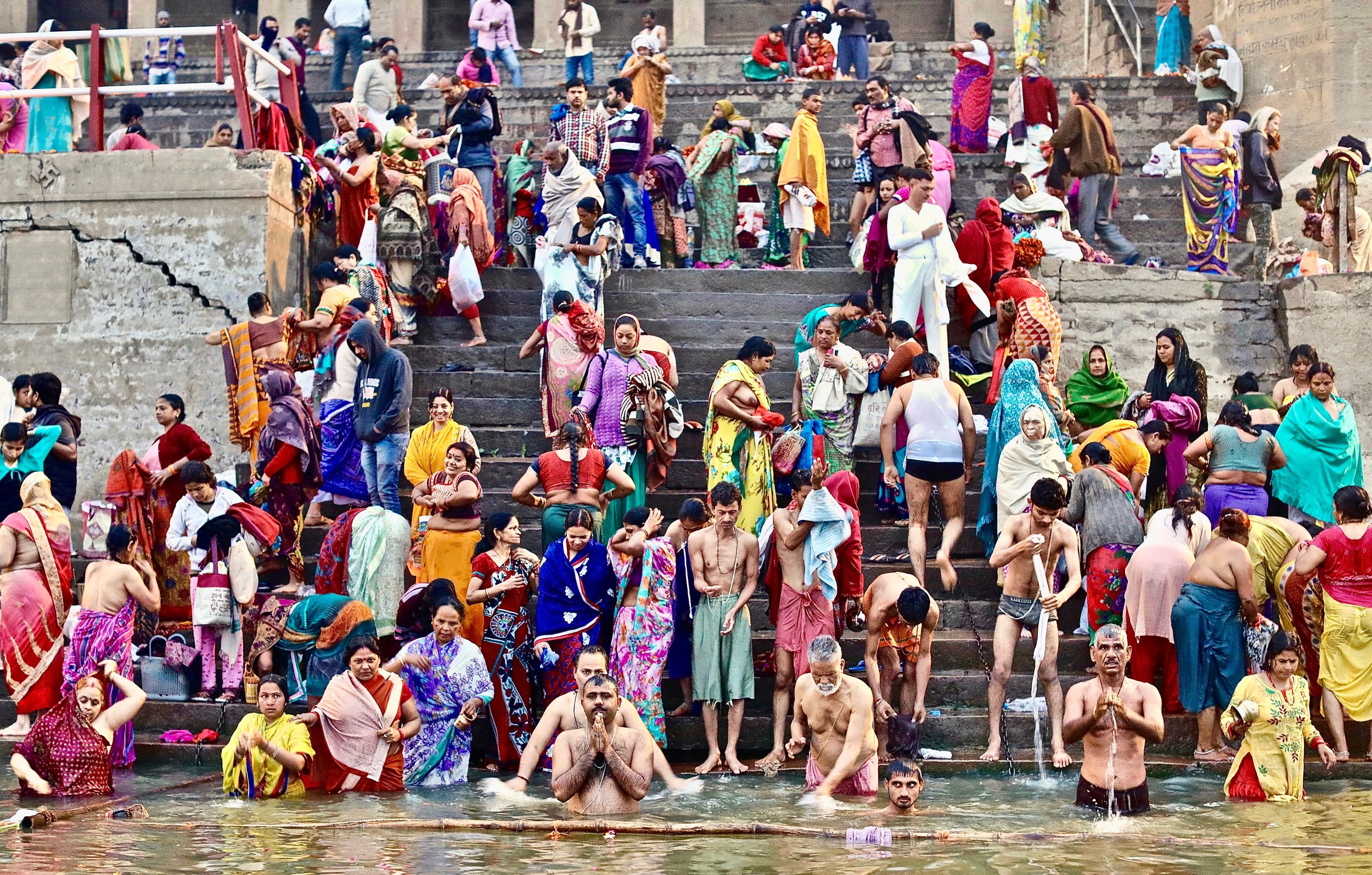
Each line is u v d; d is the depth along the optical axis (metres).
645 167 13.21
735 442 9.82
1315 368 9.87
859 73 18.95
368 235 12.39
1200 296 12.04
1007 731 8.73
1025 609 8.66
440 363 11.82
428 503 9.31
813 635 8.55
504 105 18.17
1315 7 16.56
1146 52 20.70
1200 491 10.02
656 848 6.54
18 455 10.01
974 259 11.80
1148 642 8.77
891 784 7.34
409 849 6.52
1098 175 13.67
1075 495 9.34
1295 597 8.99
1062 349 11.98
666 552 8.55
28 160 11.73
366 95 16.86
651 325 12.19
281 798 7.82
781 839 6.75
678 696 9.16
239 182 11.56
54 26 25.59
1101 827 6.98
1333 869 6.07
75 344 11.63
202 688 9.26
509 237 13.49
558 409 10.46
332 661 8.66
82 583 10.59
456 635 8.37
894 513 10.41
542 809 7.50
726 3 25.39
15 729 8.92
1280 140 16.34
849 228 14.90
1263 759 7.73
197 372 11.52
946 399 9.77
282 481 9.91
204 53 25.80
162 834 6.84
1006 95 17.95
